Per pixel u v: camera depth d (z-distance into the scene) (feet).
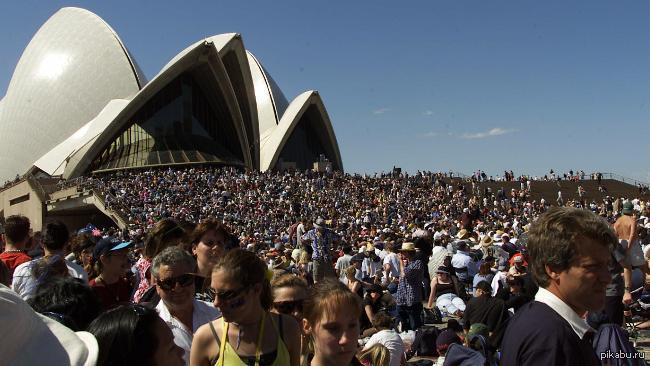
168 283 11.41
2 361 5.25
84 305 10.18
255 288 9.89
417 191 125.49
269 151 175.42
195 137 162.81
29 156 177.99
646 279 24.91
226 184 112.16
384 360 14.62
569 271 7.41
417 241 29.55
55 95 177.88
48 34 186.29
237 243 16.30
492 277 30.91
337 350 9.66
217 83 156.04
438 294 31.37
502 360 7.55
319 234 34.81
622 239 21.66
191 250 14.40
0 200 138.92
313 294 10.05
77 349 5.78
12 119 182.60
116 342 7.31
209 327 10.23
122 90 177.37
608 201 111.96
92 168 151.74
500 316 21.18
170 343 7.80
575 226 7.45
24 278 14.06
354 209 100.42
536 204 119.75
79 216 112.37
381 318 19.45
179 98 162.30
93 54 179.22
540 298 7.73
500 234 48.47
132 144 156.35
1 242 24.95
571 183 139.23
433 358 23.12
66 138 175.73
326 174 138.82
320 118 185.26
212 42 145.89
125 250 15.16
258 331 10.05
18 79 185.47
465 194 128.06
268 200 102.22
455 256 34.88
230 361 9.78
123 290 15.46
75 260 19.31
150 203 96.17
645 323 22.44
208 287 13.44
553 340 6.96
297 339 10.65
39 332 5.65
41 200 103.30
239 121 164.76
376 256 38.50
